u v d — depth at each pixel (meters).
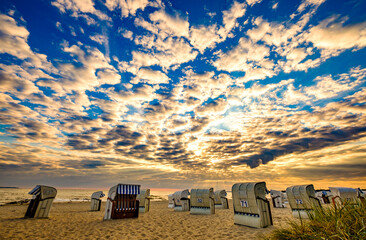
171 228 9.12
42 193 11.73
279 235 4.38
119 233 8.05
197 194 15.00
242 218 9.17
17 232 7.80
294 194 11.78
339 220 3.51
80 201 34.34
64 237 7.30
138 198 16.92
